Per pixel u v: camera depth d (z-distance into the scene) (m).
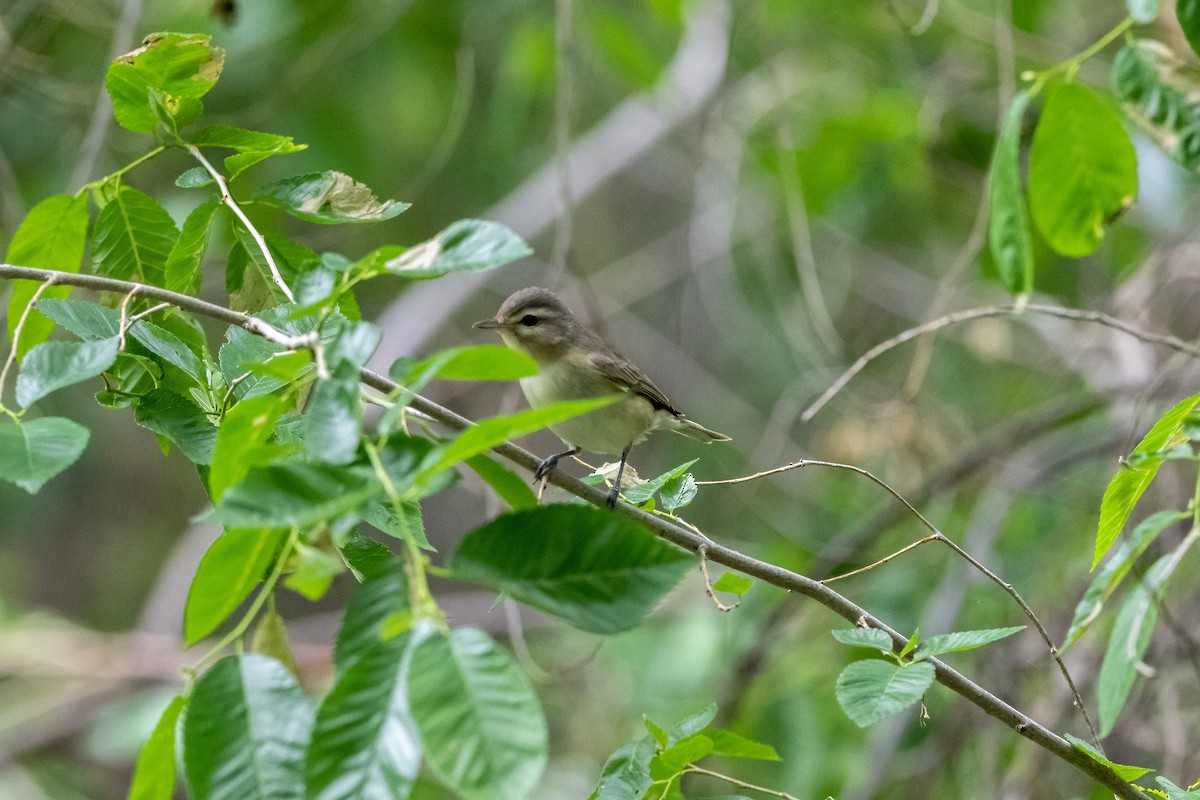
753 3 15.55
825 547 13.39
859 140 14.94
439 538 19.39
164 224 7.16
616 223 19.52
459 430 6.02
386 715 3.58
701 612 13.71
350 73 14.90
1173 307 12.50
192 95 6.78
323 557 4.06
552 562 3.94
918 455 13.75
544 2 15.02
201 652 15.69
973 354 15.09
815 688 12.64
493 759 3.41
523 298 10.22
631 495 6.78
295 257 7.12
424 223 16.33
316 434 3.93
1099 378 13.60
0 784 15.44
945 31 15.02
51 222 6.97
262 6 13.69
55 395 16.64
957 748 11.60
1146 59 7.18
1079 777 11.11
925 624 12.30
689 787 11.62
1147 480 6.10
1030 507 13.52
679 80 16.19
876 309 16.02
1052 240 7.69
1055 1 14.98
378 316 17.09
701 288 16.62
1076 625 6.01
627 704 14.28
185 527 19.89
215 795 3.80
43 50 14.05
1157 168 12.07
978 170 14.91
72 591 19.14
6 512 19.00
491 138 15.81
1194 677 11.16
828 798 6.57
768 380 16.73
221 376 5.93
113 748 14.32
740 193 15.62
